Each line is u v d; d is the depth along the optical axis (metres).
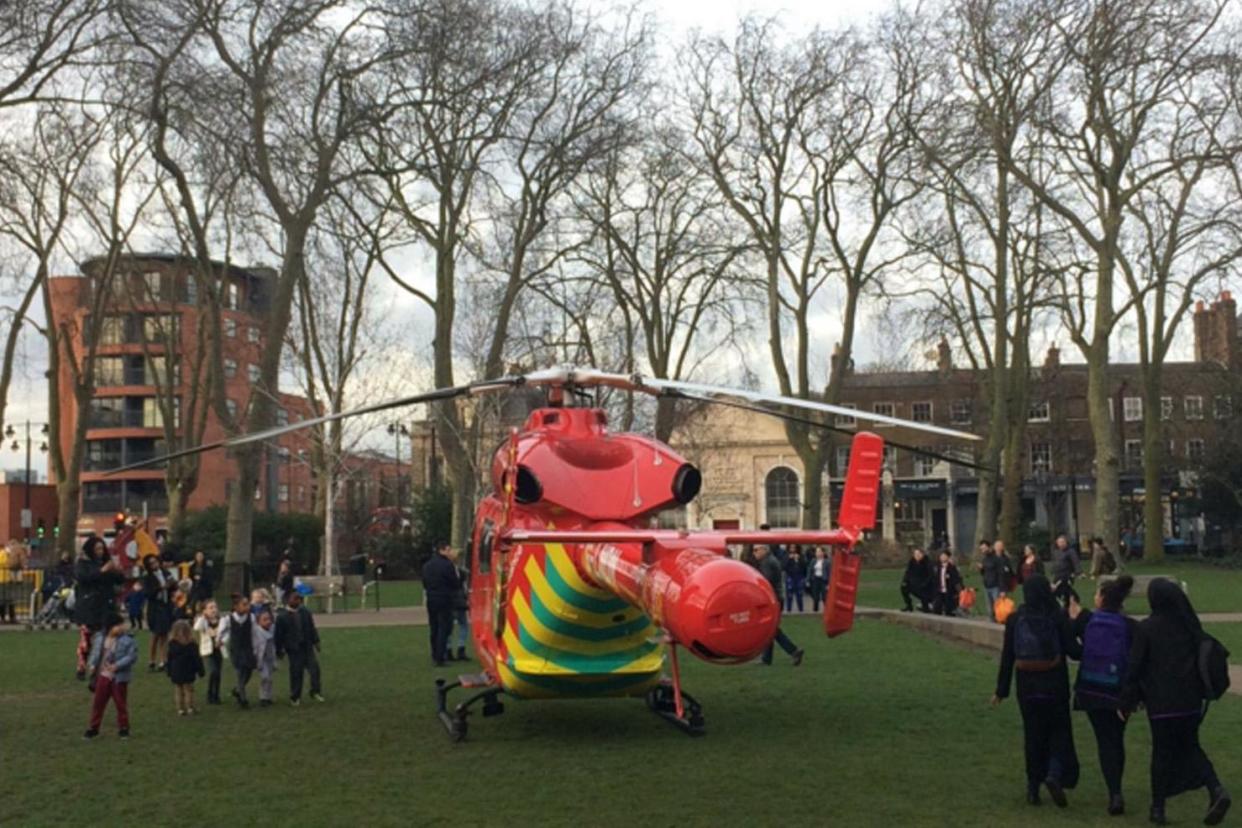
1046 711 8.86
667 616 7.39
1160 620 8.35
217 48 28.55
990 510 40.72
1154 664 8.30
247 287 52.84
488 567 12.48
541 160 35.97
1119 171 36.06
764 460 71.38
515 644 11.05
